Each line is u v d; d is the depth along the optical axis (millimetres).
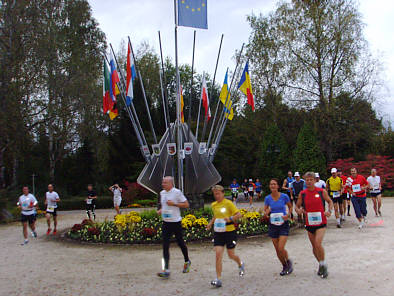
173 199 6426
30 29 22844
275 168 28859
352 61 25953
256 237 10039
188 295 5199
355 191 11195
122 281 6113
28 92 22719
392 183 27297
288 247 8547
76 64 26656
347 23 25875
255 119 31344
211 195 31562
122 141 31891
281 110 29719
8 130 21047
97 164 33625
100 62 30094
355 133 26953
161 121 33406
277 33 28734
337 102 26797
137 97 32656
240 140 35375
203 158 13602
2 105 20641
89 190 16906
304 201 6055
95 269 7051
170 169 13359
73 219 17938
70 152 36125
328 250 7941
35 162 35344
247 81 14266
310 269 6336
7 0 22125
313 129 27156
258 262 7098
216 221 5883
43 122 24234
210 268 6754
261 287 5398
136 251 8750
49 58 23500
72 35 27969
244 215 11852
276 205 6059
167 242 6383
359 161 29344
